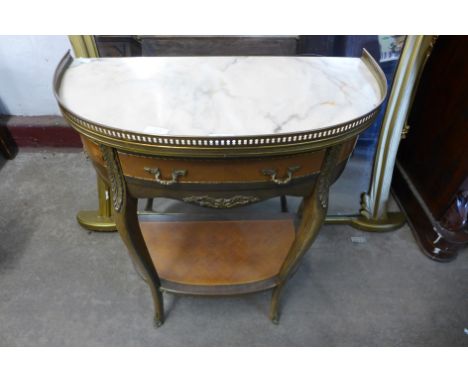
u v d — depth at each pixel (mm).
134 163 674
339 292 1239
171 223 1163
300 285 1257
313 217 806
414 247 1388
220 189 720
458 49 1155
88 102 725
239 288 987
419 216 1390
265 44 1091
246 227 1159
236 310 1187
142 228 1140
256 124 684
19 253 1321
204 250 1081
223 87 795
